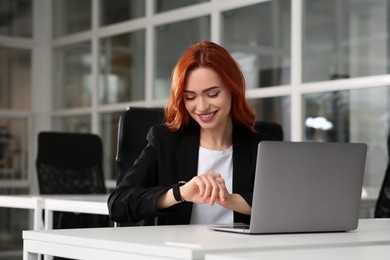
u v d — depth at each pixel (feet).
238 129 9.59
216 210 9.25
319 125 17.85
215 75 8.60
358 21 17.08
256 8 19.56
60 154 17.19
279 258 5.69
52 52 28.04
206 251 6.03
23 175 27.58
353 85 17.02
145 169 9.32
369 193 15.17
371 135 16.71
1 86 27.43
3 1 27.48
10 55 27.63
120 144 10.79
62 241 7.22
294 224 7.70
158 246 6.23
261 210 7.46
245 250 6.25
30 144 27.76
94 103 25.81
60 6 27.81
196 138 9.43
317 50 17.93
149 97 23.31
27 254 7.64
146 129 10.86
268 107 19.16
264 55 19.27
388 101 16.34
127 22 24.34
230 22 20.34
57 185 16.89
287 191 7.57
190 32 21.81
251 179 9.34
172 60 22.50
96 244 6.84
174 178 9.30
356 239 7.29
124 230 7.82
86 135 17.62
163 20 22.74
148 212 8.45
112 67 25.22
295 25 18.33
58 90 27.86
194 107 8.71
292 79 18.39
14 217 26.73
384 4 16.56
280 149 7.45
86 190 17.28
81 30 26.71
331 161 7.80
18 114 27.61
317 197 7.79
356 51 17.11
